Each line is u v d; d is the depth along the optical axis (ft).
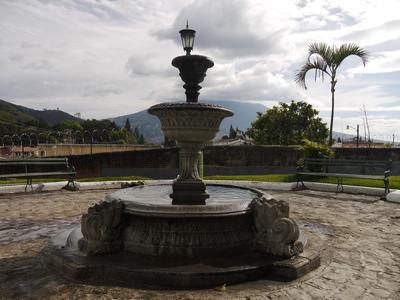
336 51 49.60
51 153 124.77
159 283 12.89
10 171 52.47
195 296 12.04
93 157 59.41
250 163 61.57
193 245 14.60
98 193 36.42
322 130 100.42
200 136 17.70
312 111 101.55
